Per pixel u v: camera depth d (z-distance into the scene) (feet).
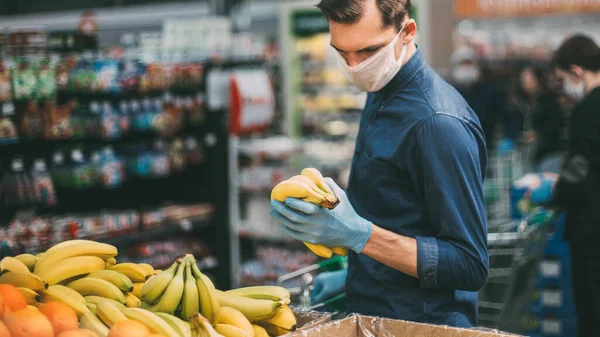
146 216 18.15
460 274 7.39
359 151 8.13
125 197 19.33
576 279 13.65
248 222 22.95
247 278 21.18
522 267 13.51
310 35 25.70
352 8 7.27
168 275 6.32
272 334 6.89
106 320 6.00
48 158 17.24
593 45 13.60
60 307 5.94
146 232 18.02
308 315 7.07
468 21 37.78
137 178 19.66
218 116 19.83
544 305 16.88
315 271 20.70
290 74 26.00
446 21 31.12
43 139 16.56
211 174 19.97
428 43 26.66
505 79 37.11
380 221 7.94
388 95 7.88
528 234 12.91
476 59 36.55
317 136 25.95
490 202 21.48
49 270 6.77
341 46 7.52
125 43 20.39
